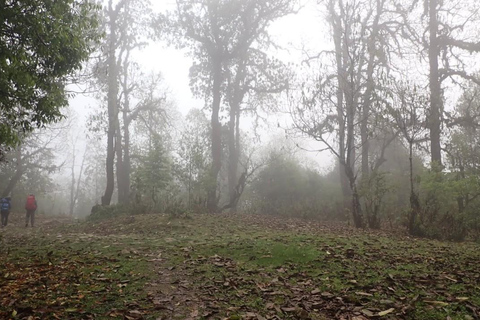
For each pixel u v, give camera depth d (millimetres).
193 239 10148
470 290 5383
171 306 4914
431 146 19047
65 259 7559
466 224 12336
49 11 8656
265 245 8688
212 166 24516
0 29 8016
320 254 7809
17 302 4871
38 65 9469
